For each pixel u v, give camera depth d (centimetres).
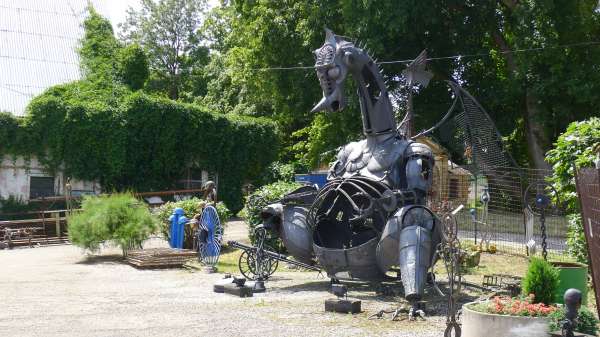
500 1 2964
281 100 3291
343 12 2602
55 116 3153
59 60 3694
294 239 1222
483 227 2084
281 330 850
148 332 841
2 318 945
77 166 3183
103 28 3928
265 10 3028
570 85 2606
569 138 1288
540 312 662
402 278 984
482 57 3019
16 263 1792
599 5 2969
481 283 1284
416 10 2577
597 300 786
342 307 982
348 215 1211
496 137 2238
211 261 1628
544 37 2616
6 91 3378
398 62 2575
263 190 1844
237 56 3575
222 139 3650
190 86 6241
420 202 1140
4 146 3066
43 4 3919
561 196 1314
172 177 3503
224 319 931
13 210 3036
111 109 3259
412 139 1262
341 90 1146
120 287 1289
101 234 1838
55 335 824
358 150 1228
